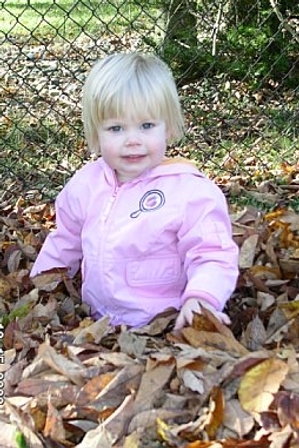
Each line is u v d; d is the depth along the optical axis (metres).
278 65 3.32
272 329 1.51
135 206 1.56
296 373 1.28
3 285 1.70
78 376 1.31
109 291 1.56
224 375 1.27
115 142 1.55
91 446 1.16
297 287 1.73
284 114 3.01
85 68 3.37
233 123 2.92
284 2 3.27
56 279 1.67
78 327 1.53
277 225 1.97
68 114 2.96
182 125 1.62
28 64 3.91
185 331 1.40
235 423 1.20
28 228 2.09
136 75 1.54
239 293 1.68
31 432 1.19
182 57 3.21
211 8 3.05
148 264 1.55
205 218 1.52
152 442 1.19
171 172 1.56
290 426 1.17
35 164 2.54
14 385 1.32
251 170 2.54
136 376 1.29
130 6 3.20
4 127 2.98
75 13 4.34
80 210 1.62
